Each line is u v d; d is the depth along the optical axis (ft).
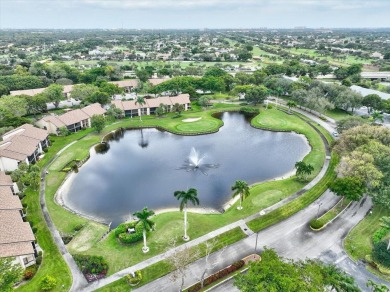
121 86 636.48
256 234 208.13
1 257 163.63
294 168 312.09
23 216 228.84
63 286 167.53
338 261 182.70
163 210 245.04
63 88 559.79
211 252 193.26
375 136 275.80
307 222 219.20
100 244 202.39
